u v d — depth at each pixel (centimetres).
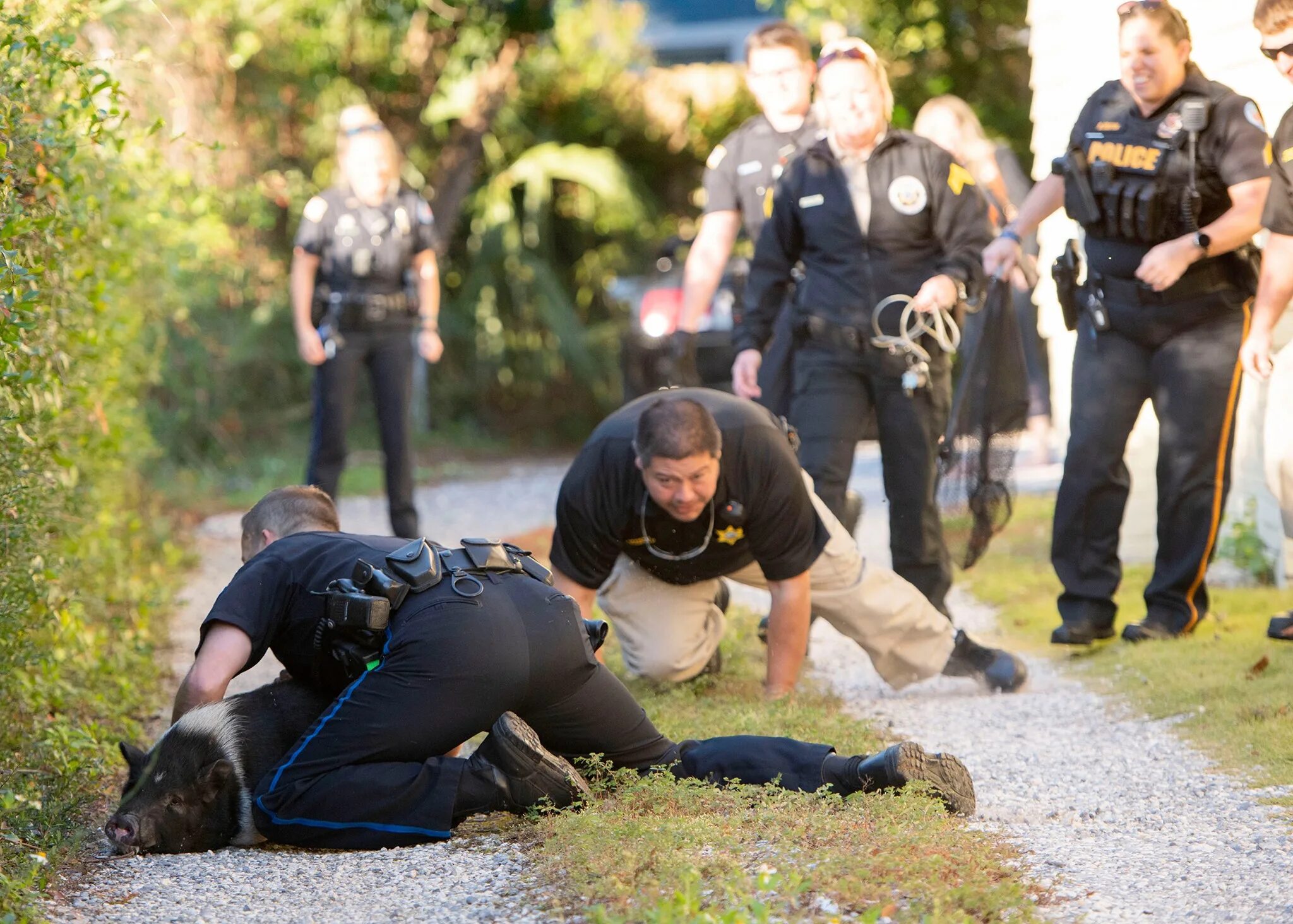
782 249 1894
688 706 1590
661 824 1124
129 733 1586
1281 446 2184
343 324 2625
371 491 4141
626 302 4566
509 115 5728
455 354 5566
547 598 1228
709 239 2123
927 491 1842
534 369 5578
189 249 2723
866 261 1816
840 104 1805
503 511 3631
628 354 4238
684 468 1352
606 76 6000
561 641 1217
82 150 1689
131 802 1178
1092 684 1766
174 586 2538
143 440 2839
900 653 1703
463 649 1173
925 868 1030
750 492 1489
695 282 2127
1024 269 1869
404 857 1142
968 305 1825
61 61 1384
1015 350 1850
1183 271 1756
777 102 2062
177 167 2809
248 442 4544
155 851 1185
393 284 2645
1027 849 1122
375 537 1276
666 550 1532
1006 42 5909
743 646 1931
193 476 4009
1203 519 1881
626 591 1664
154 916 1024
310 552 1245
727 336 4081
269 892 1073
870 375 1833
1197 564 1895
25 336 1370
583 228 5888
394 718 1171
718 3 7775
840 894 986
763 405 1942
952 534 1870
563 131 5994
